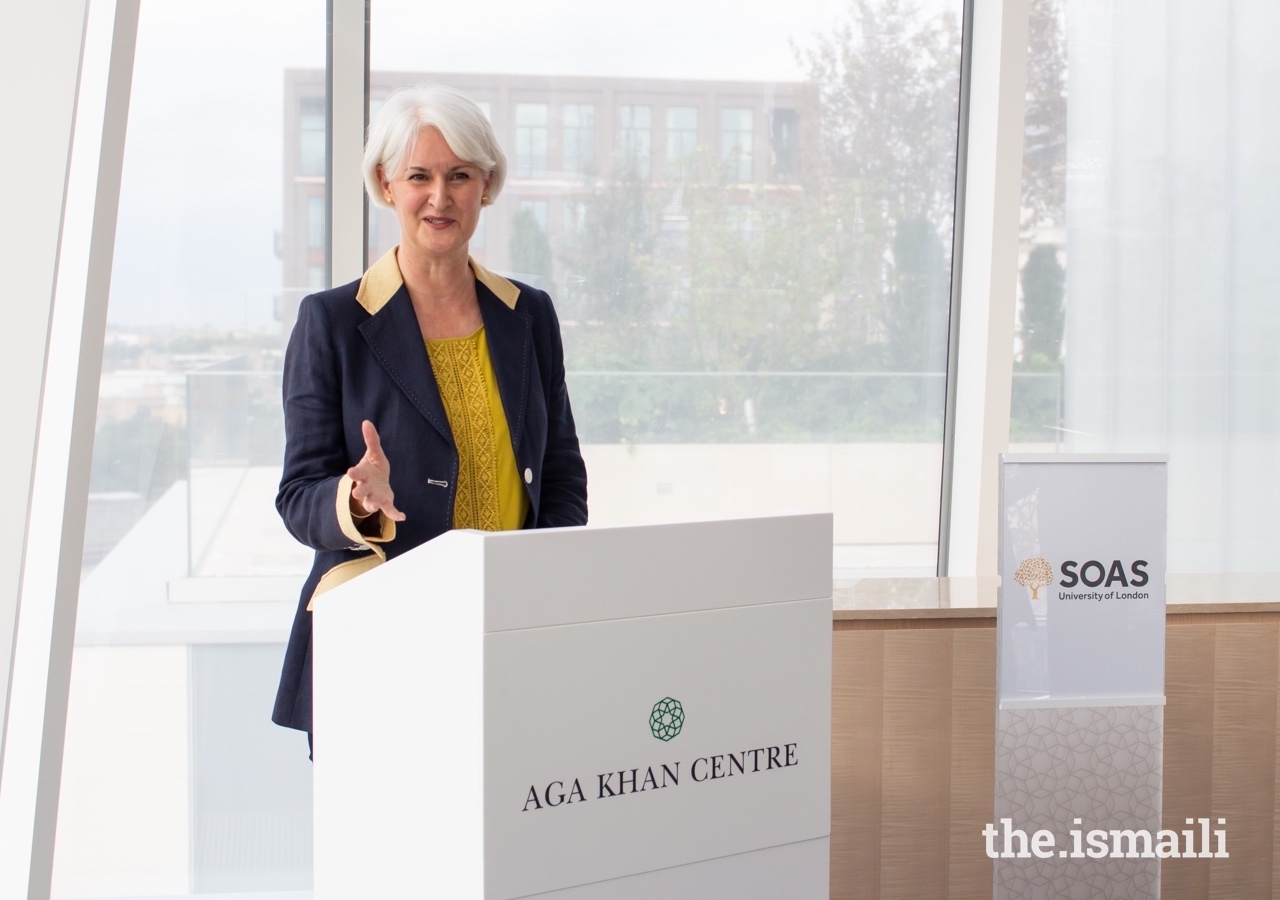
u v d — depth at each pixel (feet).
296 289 11.16
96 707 10.37
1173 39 12.40
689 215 12.21
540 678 3.45
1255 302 13.01
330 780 4.41
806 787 4.00
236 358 10.97
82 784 10.27
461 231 5.97
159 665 10.70
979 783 8.28
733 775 3.84
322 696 4.45
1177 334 13.01
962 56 12.17
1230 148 12.67
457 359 6.28
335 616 4.32
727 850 3.84
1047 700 7.54
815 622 3.99
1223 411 13.21
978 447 12.53
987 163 11.92
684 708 3.73
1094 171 12.60
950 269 12.69
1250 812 8.64
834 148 12.26
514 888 3.43
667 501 12.76
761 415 12.72
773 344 12.59
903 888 8.29
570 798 3.52
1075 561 7.52
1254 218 12.84
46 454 6.90
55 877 10.09
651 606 3.65
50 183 6.14
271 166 10.97
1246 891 8.69
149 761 10.61
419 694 3.71
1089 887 7.66
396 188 5.94
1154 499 7.55
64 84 6.21
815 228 12.41
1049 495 7.49
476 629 3.38
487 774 3.37
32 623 6.72
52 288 6.13
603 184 12.03
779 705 3.92
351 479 5.00
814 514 3.99
